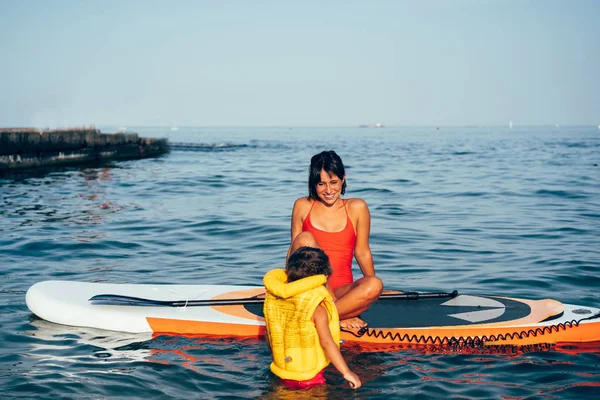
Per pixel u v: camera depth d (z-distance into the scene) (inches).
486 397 179.0
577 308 244.2
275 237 434.3
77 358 207.8
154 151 1685.5
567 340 222.8
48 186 776.3
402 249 395.5
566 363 204.1
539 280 315.0
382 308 246.4
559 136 4089.6
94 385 186.1
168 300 256.7
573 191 703.1
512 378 192.2
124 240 421.7
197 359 207.5
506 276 324.2
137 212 553.6
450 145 2426.2
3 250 383.2
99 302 247.1
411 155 1632.6
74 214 538.3
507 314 236.2
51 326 240.1
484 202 623.5
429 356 209.8
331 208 235.1
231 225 480.7
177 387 185.3
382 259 368.8
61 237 426.3
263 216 527.5
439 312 240.7
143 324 235.0
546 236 433.1
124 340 225.6
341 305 219.0
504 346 218.1
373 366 200.8
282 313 187.2
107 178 896.3
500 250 388.8
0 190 720.3
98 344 221.5
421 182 840.3
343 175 229.0
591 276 321.7
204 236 439.5
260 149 2028.8
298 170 1085.1
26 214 534.9
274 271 192.4
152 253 384.5
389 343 218.5
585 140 2987.2
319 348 187.2
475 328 222.1
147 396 179.2
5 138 973.2
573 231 449.1
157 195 691.4
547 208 573.6
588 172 986.1
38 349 215.8
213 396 179.3
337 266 233.3
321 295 183.6
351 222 233.6
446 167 1144.8
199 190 746.8
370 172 1034.7
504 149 1980.8
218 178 910.4
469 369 199.0
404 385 186.9
